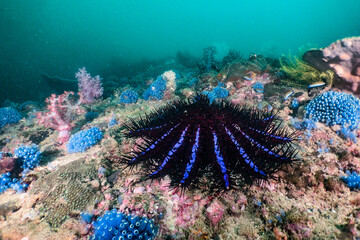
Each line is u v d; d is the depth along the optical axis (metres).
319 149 0.44
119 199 0.39
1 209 0.41
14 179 0.49
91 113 0.90
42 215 0.39
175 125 0.38
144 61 3.61
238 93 0.83
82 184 0.43
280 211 0.32
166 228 0.33
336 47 0.61
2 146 0.74
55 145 0.66
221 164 0.32
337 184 0.35
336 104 0.50
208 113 0.38
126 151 0.52
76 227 0.36
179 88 1.24
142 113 0.77
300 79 0.77
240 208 0.34
